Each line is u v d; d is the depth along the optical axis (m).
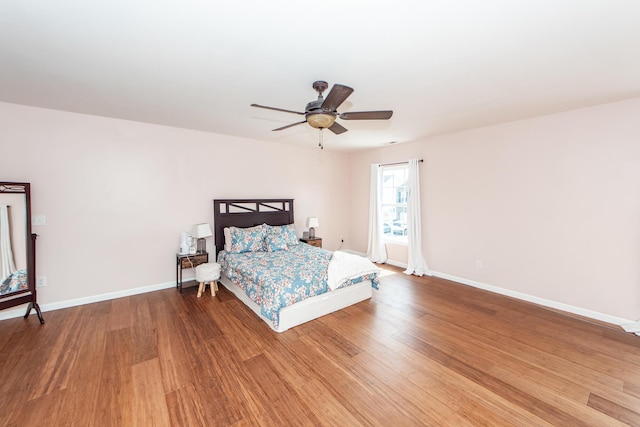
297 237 5.23
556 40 1.75
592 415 1.73
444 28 1.62
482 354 2.39
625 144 2.82
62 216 3.27
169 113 3.29
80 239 3.38
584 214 3.11
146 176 3.78
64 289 3.31
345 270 3.28
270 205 4.99
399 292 3.91
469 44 1.80
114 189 3.57
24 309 3.11
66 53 1.92
